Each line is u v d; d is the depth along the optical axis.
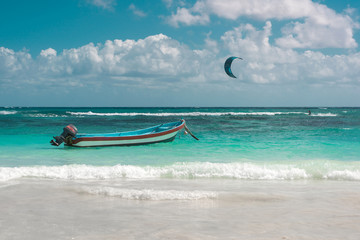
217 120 42.62
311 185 6.71
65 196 5.55
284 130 24.53
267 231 3.67
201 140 17.41
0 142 15.90
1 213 4.46
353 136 19.48
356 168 8.25
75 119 42.53
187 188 6.33
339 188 6.39
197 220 4.16
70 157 11.43
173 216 4.36
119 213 4.50
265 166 8.50
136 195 5.58
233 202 5.20
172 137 16.45
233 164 8.76
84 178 7.39
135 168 8.10
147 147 14.52
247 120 42.88
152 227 3.82
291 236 3.49
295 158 11.24
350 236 3.50
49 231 3.68
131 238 3.42
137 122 36.56
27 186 6.35
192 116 57.62
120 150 13.49
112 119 43.94
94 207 4.84
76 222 4.04
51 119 41.66
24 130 22.91
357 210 4.69
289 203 5.13
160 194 5.62
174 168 8.20
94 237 3.46
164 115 61.66
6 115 53.12
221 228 3.79
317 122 38.06
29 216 4.32
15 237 3.47
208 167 8.30
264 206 4.95
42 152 12.70
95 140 14.34
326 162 9.32
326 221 4.11
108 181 7.07
